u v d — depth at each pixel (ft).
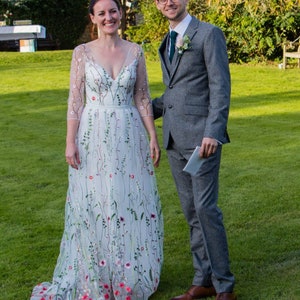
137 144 11.88
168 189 19.31
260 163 21.83
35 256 14.37
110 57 11.82
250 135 26.30
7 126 29.68
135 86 12.12
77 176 11.86
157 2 11.36
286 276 12.80
